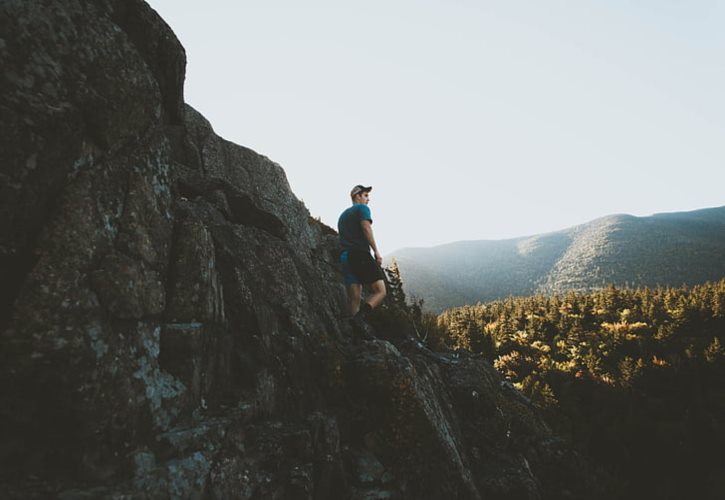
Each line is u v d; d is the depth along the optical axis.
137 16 3.50
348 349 5.61
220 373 3.78
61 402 2.27
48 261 2.36
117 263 2.78
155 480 2.55
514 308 99.44
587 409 46.88
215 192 5.70
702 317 68.44
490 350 71.31
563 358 68.94
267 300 4.83
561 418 19.28
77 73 2.67
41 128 2.39
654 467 36.25
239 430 3.45
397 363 5.34
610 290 90.06
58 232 2.44
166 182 3.56
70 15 2.70
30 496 2.08
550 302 96.25
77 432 2.31
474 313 103.50
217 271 4.32
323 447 4.12
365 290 9.45
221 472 3.04
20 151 2.30
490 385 8.00
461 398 7.16
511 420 7.42
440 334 10.18
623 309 84.62
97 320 2.54
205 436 3.07
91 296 2.54
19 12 2.37
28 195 2.34
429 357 7.86
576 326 78.19
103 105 2.82
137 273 2.95
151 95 3.34
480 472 5.87
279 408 4.13
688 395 49.50
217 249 4.50
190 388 3.25
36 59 2.43
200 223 3.87
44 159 2.42
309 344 4.98
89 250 2.60
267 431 3.74
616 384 53.12
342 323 6.52
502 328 81.31
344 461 4.43
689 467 36.03
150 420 2.77
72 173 2.60
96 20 2.93
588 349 67.06
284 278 5.29
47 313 2.27
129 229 2.98
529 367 61.84
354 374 5.12
